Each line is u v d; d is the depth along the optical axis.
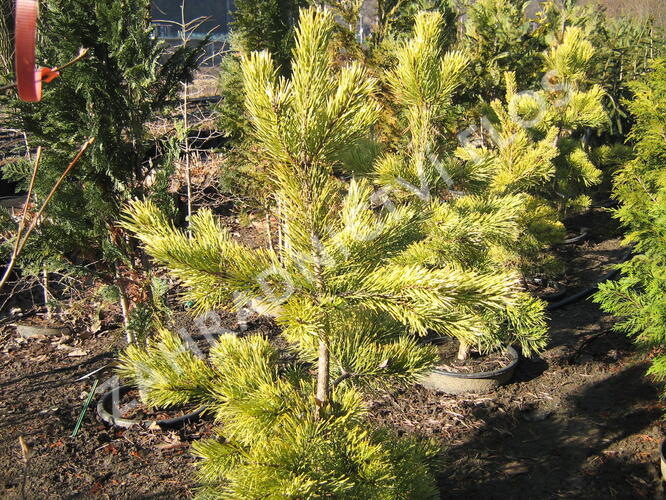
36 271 4.45
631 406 4.55
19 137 10.52
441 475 3.71
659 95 5.06
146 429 4.03
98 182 4.26
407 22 7.36
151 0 4.46
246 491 1.75
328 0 6.60
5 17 3.97
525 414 4.45
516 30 8.41
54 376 4.84
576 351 5.57
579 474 3.72
